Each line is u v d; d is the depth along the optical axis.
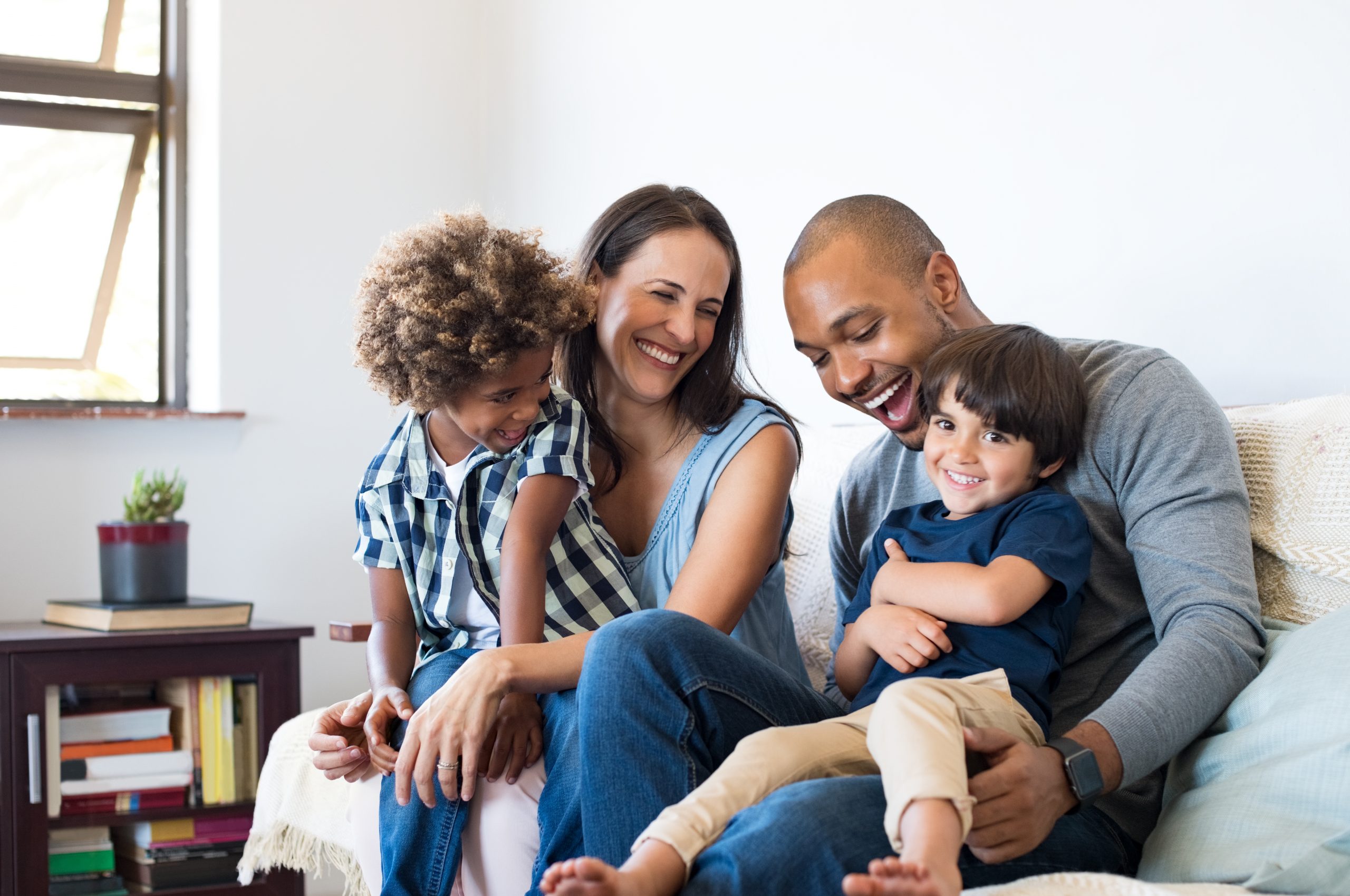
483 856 1.20
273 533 2.93
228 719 2.34
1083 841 1.04
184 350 3.05
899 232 1.40
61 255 2.97
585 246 1.45
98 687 2.23
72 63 2.97
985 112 1.95
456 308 1.22
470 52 3.29
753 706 1.10
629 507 1.50
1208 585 1.10
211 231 2.94
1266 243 1.56
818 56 2.28
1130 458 1.21
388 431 3.08
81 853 2.21
